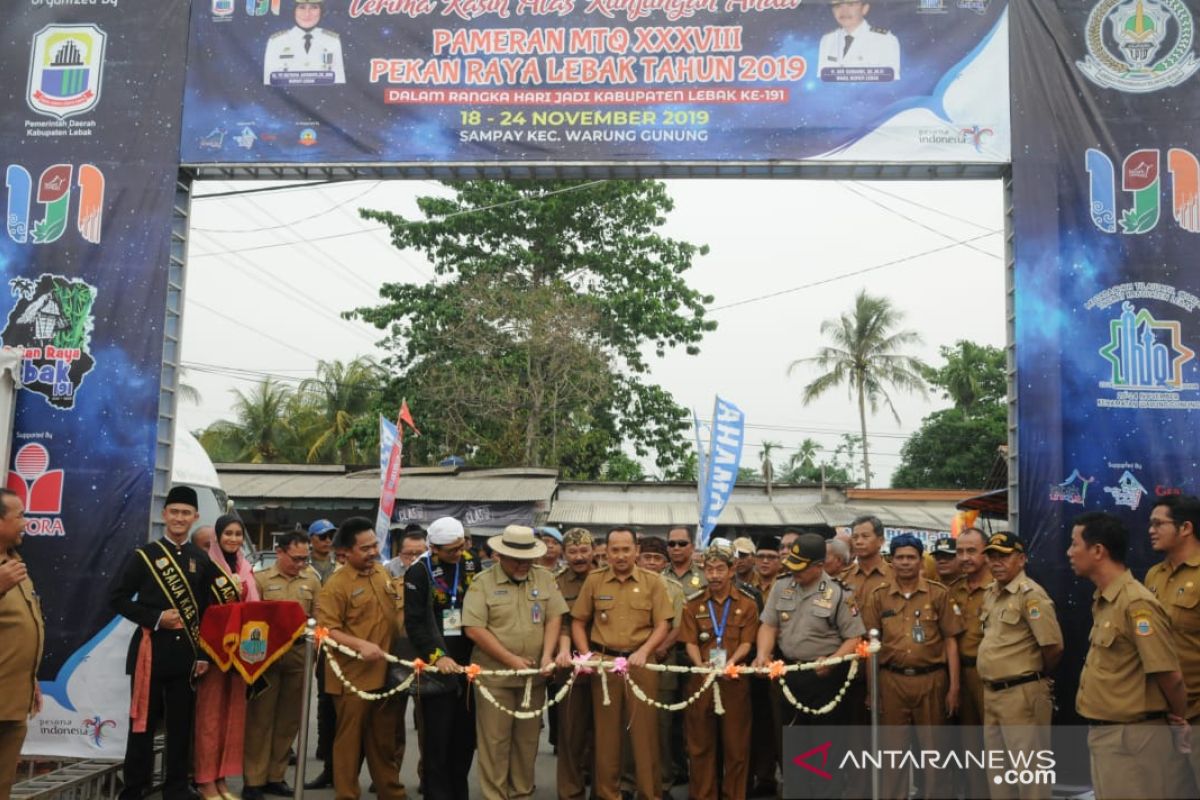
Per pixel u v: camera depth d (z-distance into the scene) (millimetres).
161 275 8078
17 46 8344
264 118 8141
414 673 6340
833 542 7684
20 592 5340
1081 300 7594
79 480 7895
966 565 6656
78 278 8086
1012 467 7828
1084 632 7258
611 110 7973
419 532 8344
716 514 12680
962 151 7766
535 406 24188
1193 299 7531
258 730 7082
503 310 24453
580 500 24188
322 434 31812
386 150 8055
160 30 8297
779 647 6652
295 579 7695
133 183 8156
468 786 7191
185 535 6734
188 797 6566
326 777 7547
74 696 7680
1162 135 7695
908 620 6531
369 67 8148
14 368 7855
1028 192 7711
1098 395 7504
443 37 8133
